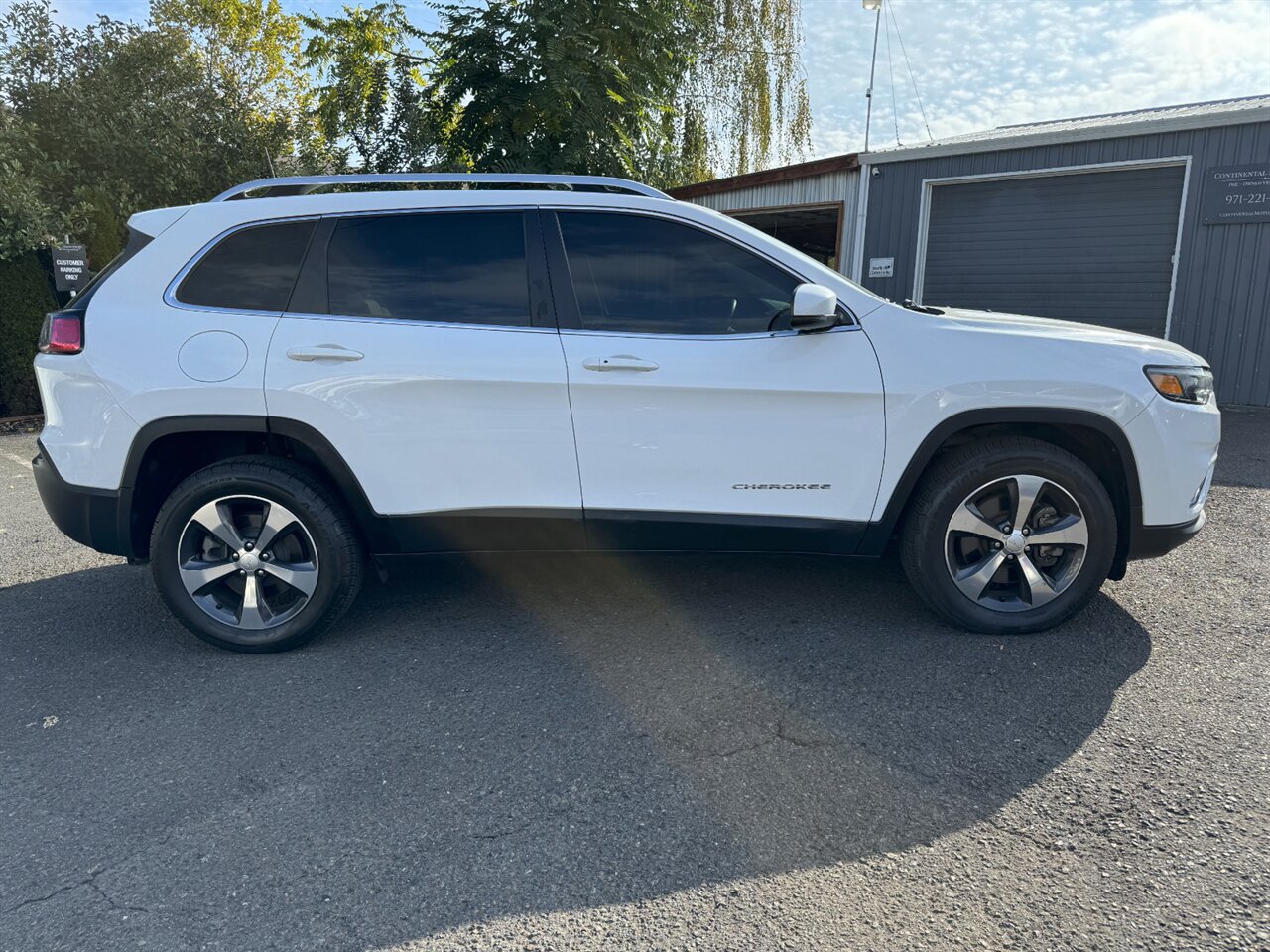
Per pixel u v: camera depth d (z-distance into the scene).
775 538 3.32
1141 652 3.22
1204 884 1.99
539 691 3.02
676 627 3.54
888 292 12.20
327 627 3.42
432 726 2.80
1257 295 9.58
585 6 11.20
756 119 20.14
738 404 3.19
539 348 3.21
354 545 3.38
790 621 3.57
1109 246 10.49
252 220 3.34
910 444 3.20
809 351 3.19
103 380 3.21
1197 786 2.36
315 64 14.58
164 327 3.24
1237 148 9.41
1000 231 11.24
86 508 3.30
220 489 3.26
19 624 3.75
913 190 11.71
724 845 2.18
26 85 10.90
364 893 2.03
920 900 1.97
